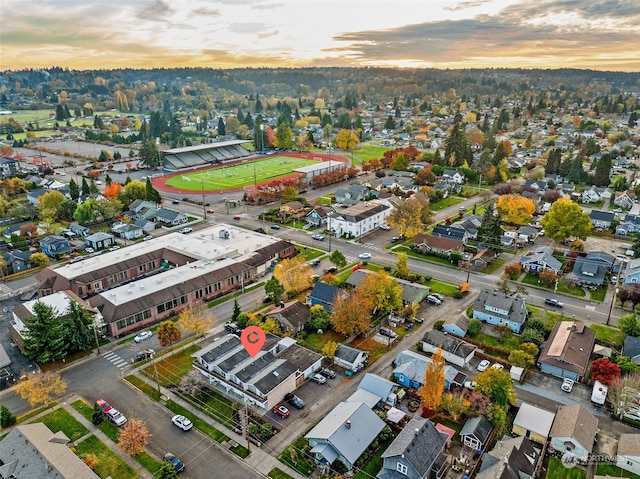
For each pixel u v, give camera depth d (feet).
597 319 288.51
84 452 185.16
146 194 524.93
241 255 358.64
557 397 217.97
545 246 393.29
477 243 410.31
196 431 197.36
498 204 469.57
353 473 175.22
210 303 310.86
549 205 506.48
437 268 364.99
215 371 226.99
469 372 237.45
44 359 237.45
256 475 175.11
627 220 449.06
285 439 192.65
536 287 332.80
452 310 299.38
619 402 200.44
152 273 357.20
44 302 279.08
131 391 223.10
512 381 227.20
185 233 440.45
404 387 224.94
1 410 198.70
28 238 426.10
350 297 272.72
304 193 586.45
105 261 345.10
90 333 255.29
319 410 210.38
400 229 413.39
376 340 265.13
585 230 390.21
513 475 160.35
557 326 266.57
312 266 361.30
